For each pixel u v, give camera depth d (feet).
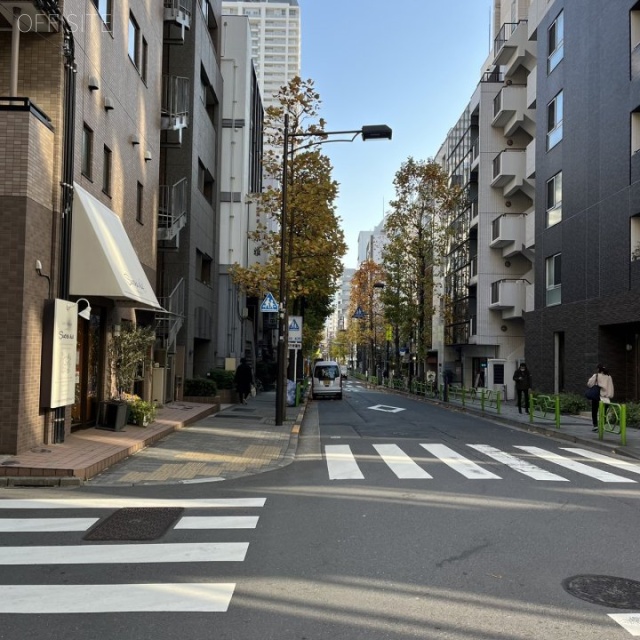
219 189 103.71
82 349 44.29
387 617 14.43
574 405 70.44
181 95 72.69
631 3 63.36
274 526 22.47
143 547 19.76
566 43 79.46
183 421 53.26
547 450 44.04
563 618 14.42
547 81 87.71
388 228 133.90
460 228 145.18
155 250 63.87
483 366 129.08
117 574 17.22
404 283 133.69
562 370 82.48
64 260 37.68
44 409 36.27
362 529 22.08
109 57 47.70
